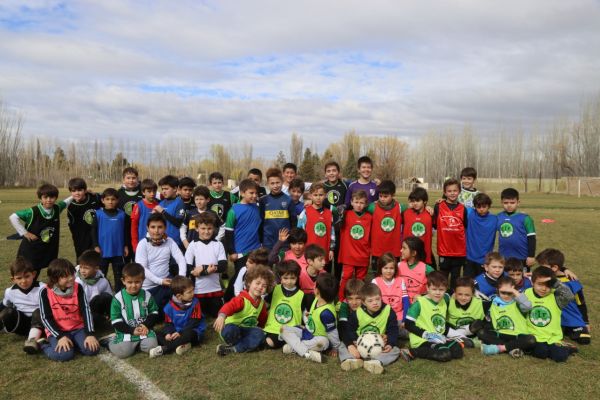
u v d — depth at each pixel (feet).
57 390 13.69
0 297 23.25
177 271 22.66
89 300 19.33
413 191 23.52
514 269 19.29
